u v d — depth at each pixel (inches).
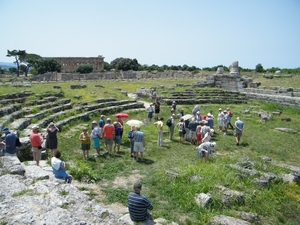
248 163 520.1
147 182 450.9
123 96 1232.8
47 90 1059.9
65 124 758.5
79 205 293.3
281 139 777.6
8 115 669.3
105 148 628.1
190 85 1620.3
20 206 264.1
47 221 239.5
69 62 3334.2
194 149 653.3
